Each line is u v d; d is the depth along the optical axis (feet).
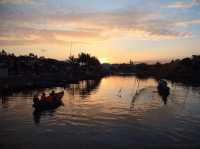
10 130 76.23
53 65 373.40
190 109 113.29
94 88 223.51
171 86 241.96
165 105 124.36
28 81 224.12
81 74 414.62
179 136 70.08
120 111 107.04
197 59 428.56
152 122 86.48
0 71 234.38
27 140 66.69
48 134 72.02
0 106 116.57
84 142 64.95
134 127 79.46
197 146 62.03
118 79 406.62
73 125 82.17
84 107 116.88
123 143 64.03
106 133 72.84
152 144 63.31
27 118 92.32
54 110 108.17
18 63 287.48
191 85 255.50
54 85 242.78
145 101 138.92
